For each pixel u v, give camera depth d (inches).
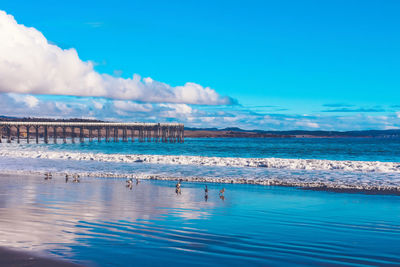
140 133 6904.5
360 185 930.1
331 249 377.1
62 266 314.2
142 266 319.3
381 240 412.2
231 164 1579.7
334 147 5118.1
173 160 1729.8
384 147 5103.3
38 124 5856.3
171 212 571.5
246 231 448.5
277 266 326.3
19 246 375.2
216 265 325.7
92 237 414.6
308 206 633.6
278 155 3046.3
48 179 1048.2
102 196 738.2
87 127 6427.2
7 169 1375.5
